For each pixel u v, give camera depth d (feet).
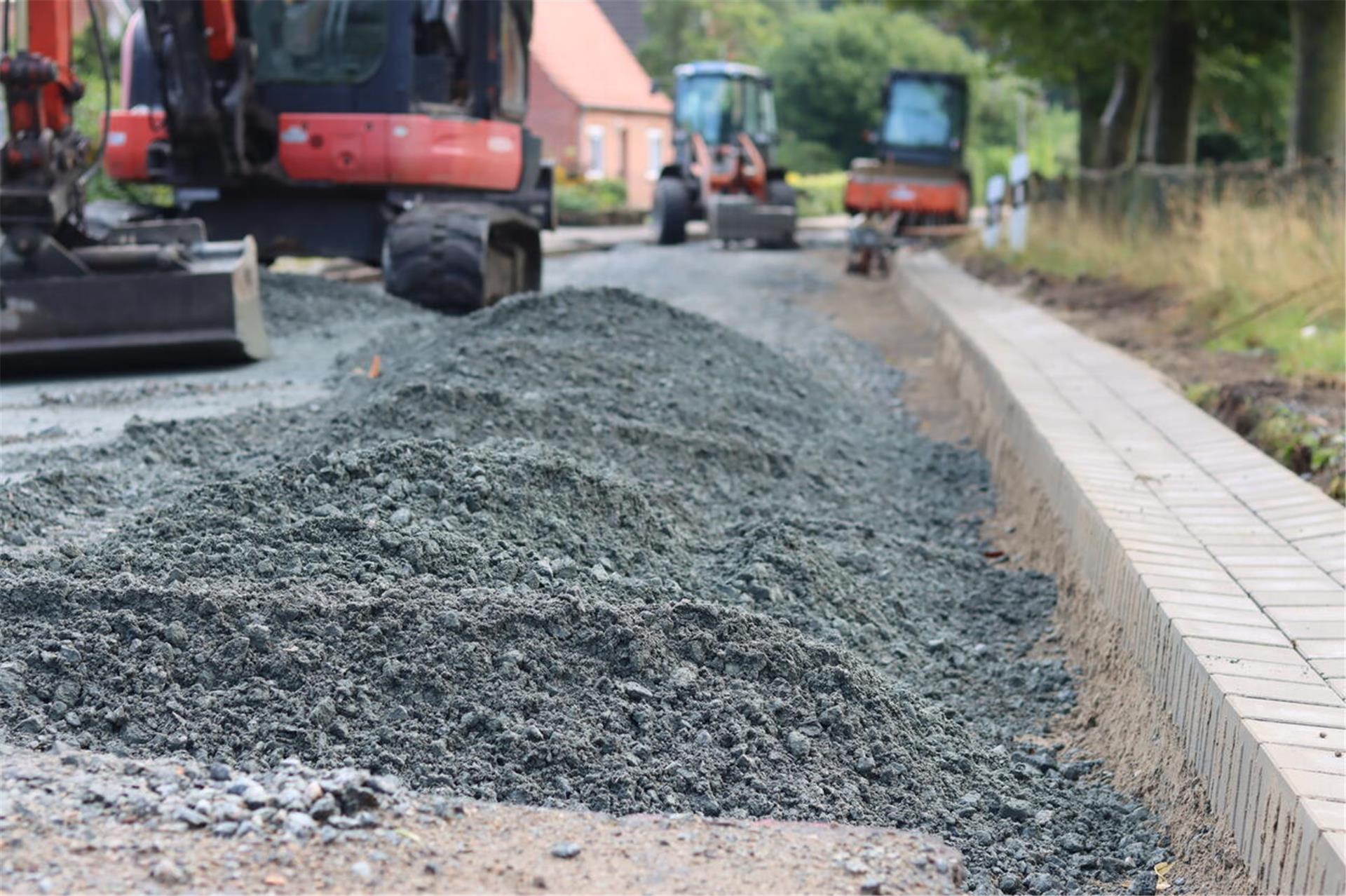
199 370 32.12
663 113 182.70
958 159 104.22
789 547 18.70
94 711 12.02
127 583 13.80
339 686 12.60
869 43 235.40
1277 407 27.14
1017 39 79.20
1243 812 11.49
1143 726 14.52
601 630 13.94
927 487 27.02
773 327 52.16
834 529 20.92
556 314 31.32
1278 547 16.57
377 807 10.34
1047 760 14.87
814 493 23.58
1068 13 71.31
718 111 103.91
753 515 21.15
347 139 40.09
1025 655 18.29
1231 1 64.13
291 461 18.49
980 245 81.05
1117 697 15.67
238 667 12.78
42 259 31.24
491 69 44.96
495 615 13.80
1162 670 14.24
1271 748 11.09
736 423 25.84
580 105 161.38
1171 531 17.26
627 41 226.17
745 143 96.99
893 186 91.04
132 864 9.12
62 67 31.76
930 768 13.74
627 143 175.94
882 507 24.53
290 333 37.24
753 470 23.49
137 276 30.91
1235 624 13.96
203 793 10.20
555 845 10.16
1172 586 15.11
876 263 75.46
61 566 14.78
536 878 9.52
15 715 11.86
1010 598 20.07
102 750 11.55
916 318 54.60
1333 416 26.45
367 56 41.01
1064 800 13.94
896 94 104.73
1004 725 16.08
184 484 19.60
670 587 16.44
